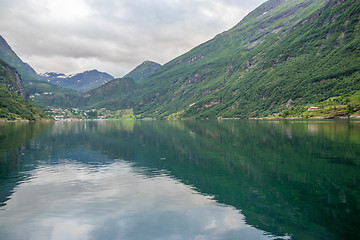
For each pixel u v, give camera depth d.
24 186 31.94
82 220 22.28
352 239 18.84
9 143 74.94
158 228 20.72
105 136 98.94
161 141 79.31
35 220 22.31
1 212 23.98
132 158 50.25
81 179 35.06
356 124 139.75
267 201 26.38
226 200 26.72
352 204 25.25
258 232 20.00
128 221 22.03
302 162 44.38
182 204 25.77
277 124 162.12
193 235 19.58
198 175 36.88
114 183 33.16
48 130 135.25
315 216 22.72
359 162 43.66
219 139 81.38
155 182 33.41
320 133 92.50
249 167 41.34
